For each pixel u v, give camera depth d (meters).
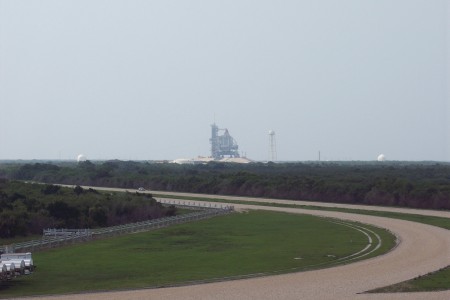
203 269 50.50
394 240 67.31
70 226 83.62
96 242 68.88
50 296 39.50
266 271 48.94
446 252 57.62
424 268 48.84
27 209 82.94
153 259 56.47
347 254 58.09
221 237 73.19
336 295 39.25
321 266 50.84
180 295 39.56
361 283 43.00
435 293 39.53
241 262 54.16
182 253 60.38
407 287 41.31
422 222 86.31
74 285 43.81
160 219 90.56
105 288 42.34
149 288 42.12
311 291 40.53
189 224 87.50
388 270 48.16
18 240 72.06
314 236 73.12
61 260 55.84
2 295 40.00
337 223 87.25
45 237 72.75
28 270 45.62
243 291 40.72
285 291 40.59
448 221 86.62
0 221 73.69
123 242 68.81
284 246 64.75
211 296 39.22
